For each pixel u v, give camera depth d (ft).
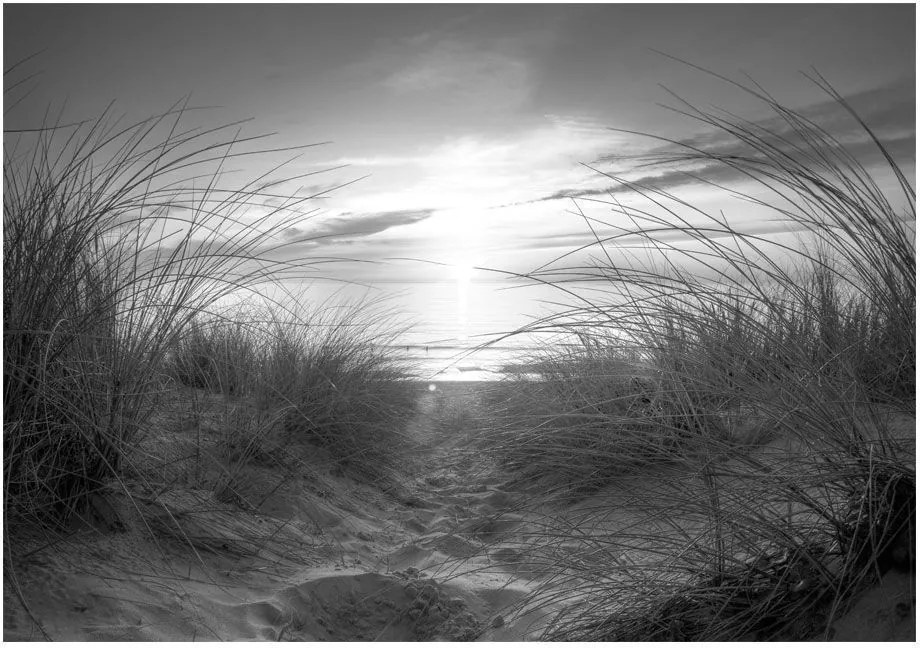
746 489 8.04
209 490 11.37
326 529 12.05
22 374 8.41
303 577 9.73
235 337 16.14
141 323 10.30
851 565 7.00
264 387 14.97
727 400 10.11
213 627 7.82
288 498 12.44
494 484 15.19
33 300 8.69
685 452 9.52
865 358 9.39
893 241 8.27
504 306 94.02
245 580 9.29
